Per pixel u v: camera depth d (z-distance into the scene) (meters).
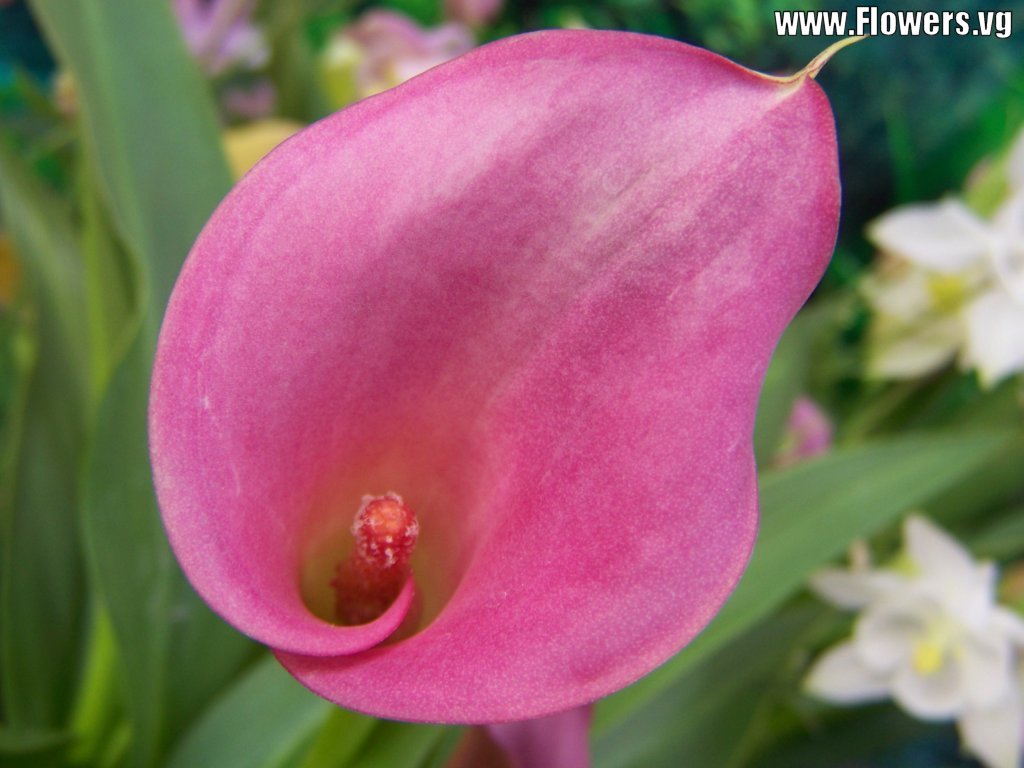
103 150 0.22
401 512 0.14
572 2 0.43
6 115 0.36
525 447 0.13
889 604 0.26
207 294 0.11
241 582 0.11
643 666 0.10
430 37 0.36
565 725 0.15
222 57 0.33
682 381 0.11
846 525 0.23
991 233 0.29
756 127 0.11
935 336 0.32
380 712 0.10
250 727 0.21
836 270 0.40
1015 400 0.33
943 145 0.39
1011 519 0.32
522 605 0.11
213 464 0.12
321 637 0.12
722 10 0.40
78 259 0.28
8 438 0.29
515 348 0.13
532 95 0.12
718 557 0.11
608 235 0.12
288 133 0.28
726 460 0.11
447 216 0.12
